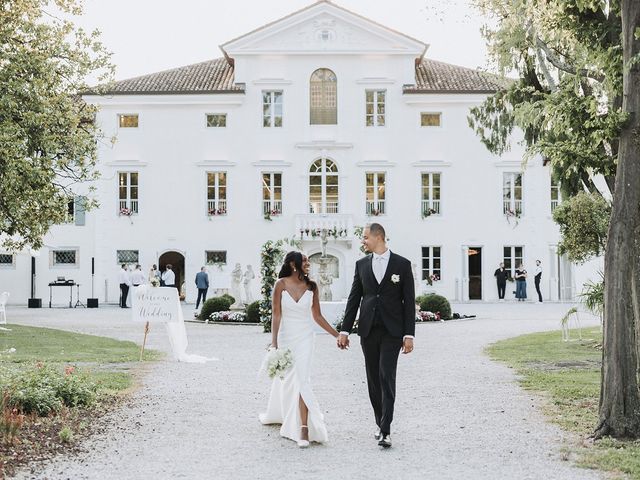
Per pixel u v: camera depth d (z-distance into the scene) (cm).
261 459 755
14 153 1869
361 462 743
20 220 2078
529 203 4128
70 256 4169
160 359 1573
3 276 4156
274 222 4138
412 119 4138
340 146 4125
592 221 1783
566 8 1056
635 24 856
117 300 4119
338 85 4141
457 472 705
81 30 2089
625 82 861
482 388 1184
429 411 1000
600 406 845
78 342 1881
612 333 830
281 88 4144
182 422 927
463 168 4134
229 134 4141
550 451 779
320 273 3108
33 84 1945
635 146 841
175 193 4141
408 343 806
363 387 1204
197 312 3281
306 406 816
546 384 1200
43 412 926
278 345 852
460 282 4119
